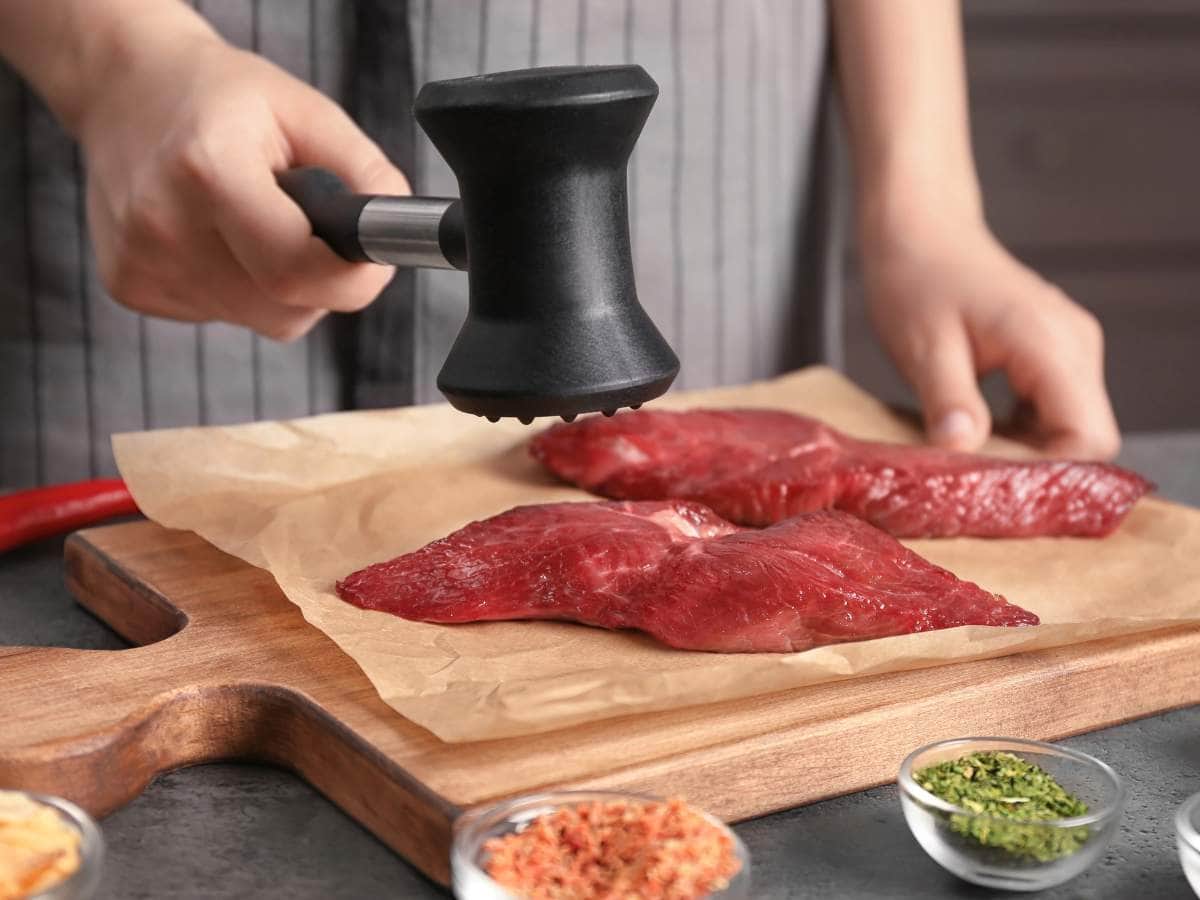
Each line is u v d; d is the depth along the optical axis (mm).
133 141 1382
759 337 2055
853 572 1191
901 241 1855
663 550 1209
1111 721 1139
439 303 1821
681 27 1871
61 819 848
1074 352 1715
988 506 1423
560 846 845
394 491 1483
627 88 947
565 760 961
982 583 1321
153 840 951
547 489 1522
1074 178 3303
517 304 984
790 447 1520
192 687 1047
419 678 1050
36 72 1506
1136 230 3346
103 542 1355
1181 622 1167
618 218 995
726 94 1924
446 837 894
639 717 1023
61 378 1854
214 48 1425
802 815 1001
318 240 1277
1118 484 1432
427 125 974
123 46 1438
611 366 972
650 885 803
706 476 1468
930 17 1952
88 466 1879
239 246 1319
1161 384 3438
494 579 1178
